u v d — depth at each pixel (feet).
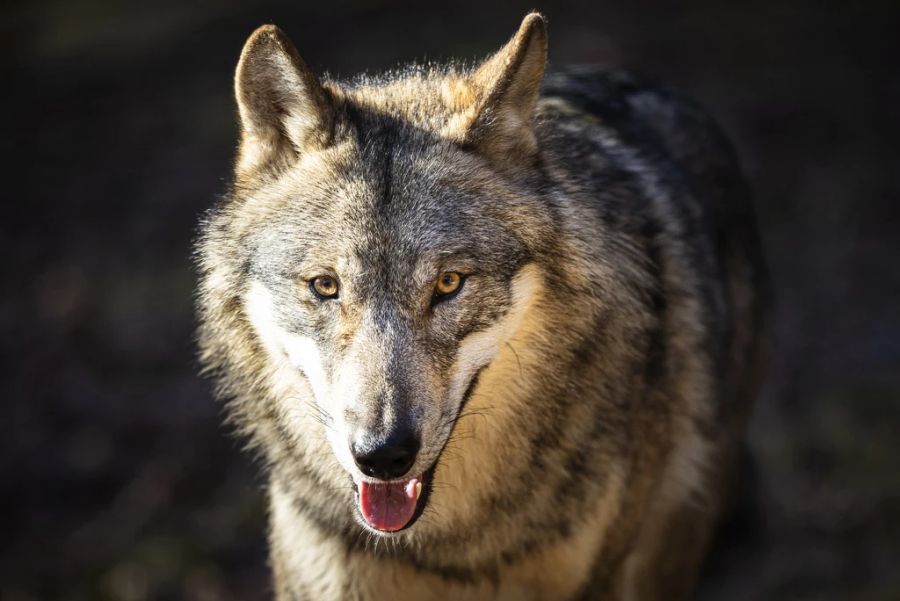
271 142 31.65
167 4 116.57
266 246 30.19
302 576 33.63
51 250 79.05
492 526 32.53
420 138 30.89
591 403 32.17
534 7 103.45
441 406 28.40
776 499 52.42
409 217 29.14
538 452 32.04
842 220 72.18
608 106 40.06
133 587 51.13
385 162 30.17
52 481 58.39
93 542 54.08
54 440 61.26
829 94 86.79
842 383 58.59
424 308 28.78
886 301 64.59
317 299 29.37
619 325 32.19
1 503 57.11
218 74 99.91
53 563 53.06
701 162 43.24
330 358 28.78
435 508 31.89
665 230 35.96
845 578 48.37
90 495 57.52
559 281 30.94
